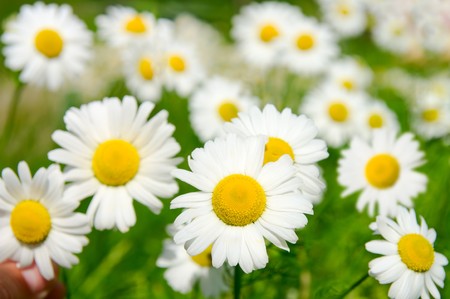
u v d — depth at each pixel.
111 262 0.56
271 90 0.64
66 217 0.39
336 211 0.54
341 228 0.52
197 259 0.47
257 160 0.38
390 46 0.82
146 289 0.54
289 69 0.67
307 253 0.47
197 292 0.49
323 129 0.61
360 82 0.76
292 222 0.37
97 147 0.40
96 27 1.09
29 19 0.54
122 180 0.40
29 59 0.53
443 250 0.48
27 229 0.39
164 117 0.41
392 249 0.40
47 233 0.39
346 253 0.52
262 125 0.40
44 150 0.67
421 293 0.40
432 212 0.52
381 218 0.40
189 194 0.38
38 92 0.76
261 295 0.50
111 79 0.76
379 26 0.82
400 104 0.81
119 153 0.40
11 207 0.39
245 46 0.67
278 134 0.40
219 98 0.58
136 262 0.57
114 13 0.60
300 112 0.62
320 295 0.44
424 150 0.59
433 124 0.66
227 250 0.37
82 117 0.40
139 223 0.58
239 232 0.37
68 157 0.40
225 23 1.16
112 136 0.41
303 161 0.40
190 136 0.64
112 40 0.59
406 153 0.48
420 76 0.85
